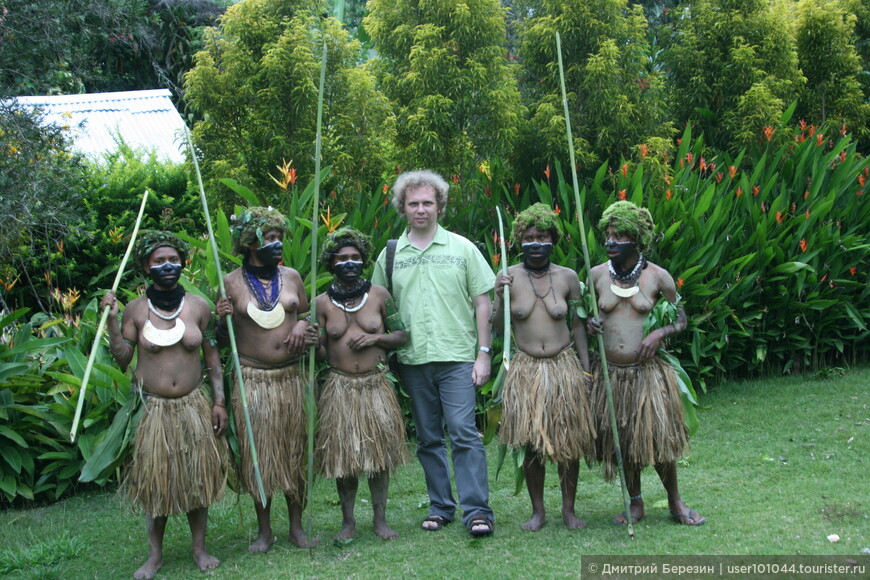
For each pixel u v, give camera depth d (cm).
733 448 523
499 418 419
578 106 726
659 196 691
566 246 639
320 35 643
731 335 680
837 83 896
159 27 1546
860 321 698
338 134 650
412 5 678
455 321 401
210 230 365
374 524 400
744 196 702
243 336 376
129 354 355
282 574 352
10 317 489
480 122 670
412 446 562
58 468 491
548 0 720
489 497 460
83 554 392
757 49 812
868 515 387
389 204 651
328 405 384
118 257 830
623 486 374
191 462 353
